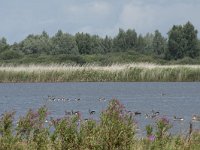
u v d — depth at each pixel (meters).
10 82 71.25
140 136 17.81
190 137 16.58
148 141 15.69
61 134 13.84
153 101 48.72
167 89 68.38
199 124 27.22
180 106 42.66
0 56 115.56
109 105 14.52
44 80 71.06
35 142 14.36
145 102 47.41
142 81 72.56
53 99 50.88
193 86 74.00
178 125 26.41
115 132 13.60
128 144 13.69
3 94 59.25
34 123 15.16
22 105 43.75
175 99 51.72
